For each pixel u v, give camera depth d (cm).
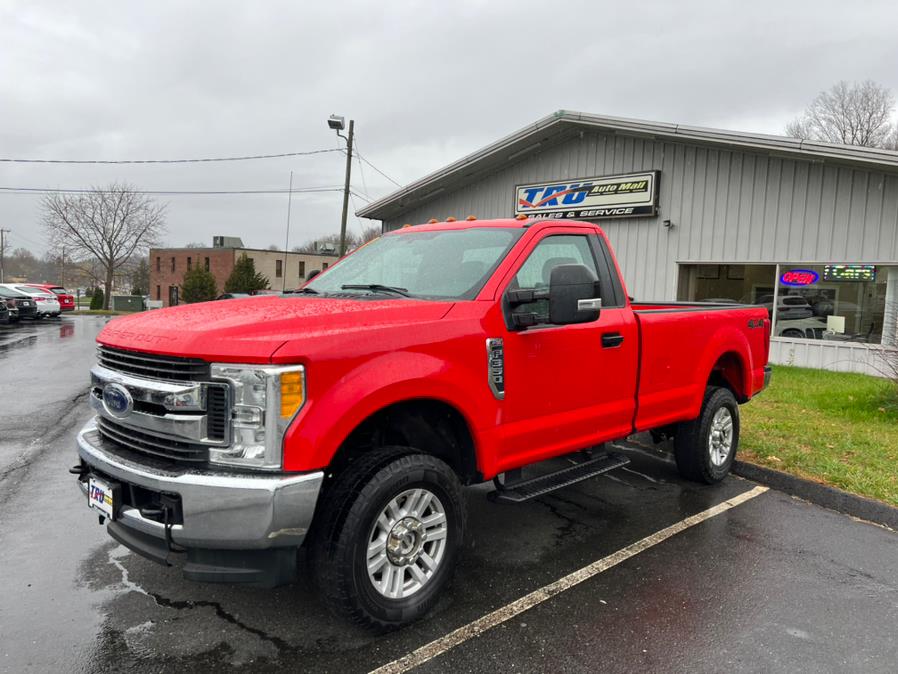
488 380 347
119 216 5947
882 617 333
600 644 305
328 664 286
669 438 580
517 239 389
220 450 275
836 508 501
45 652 291
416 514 317
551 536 438
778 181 1199
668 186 1365
